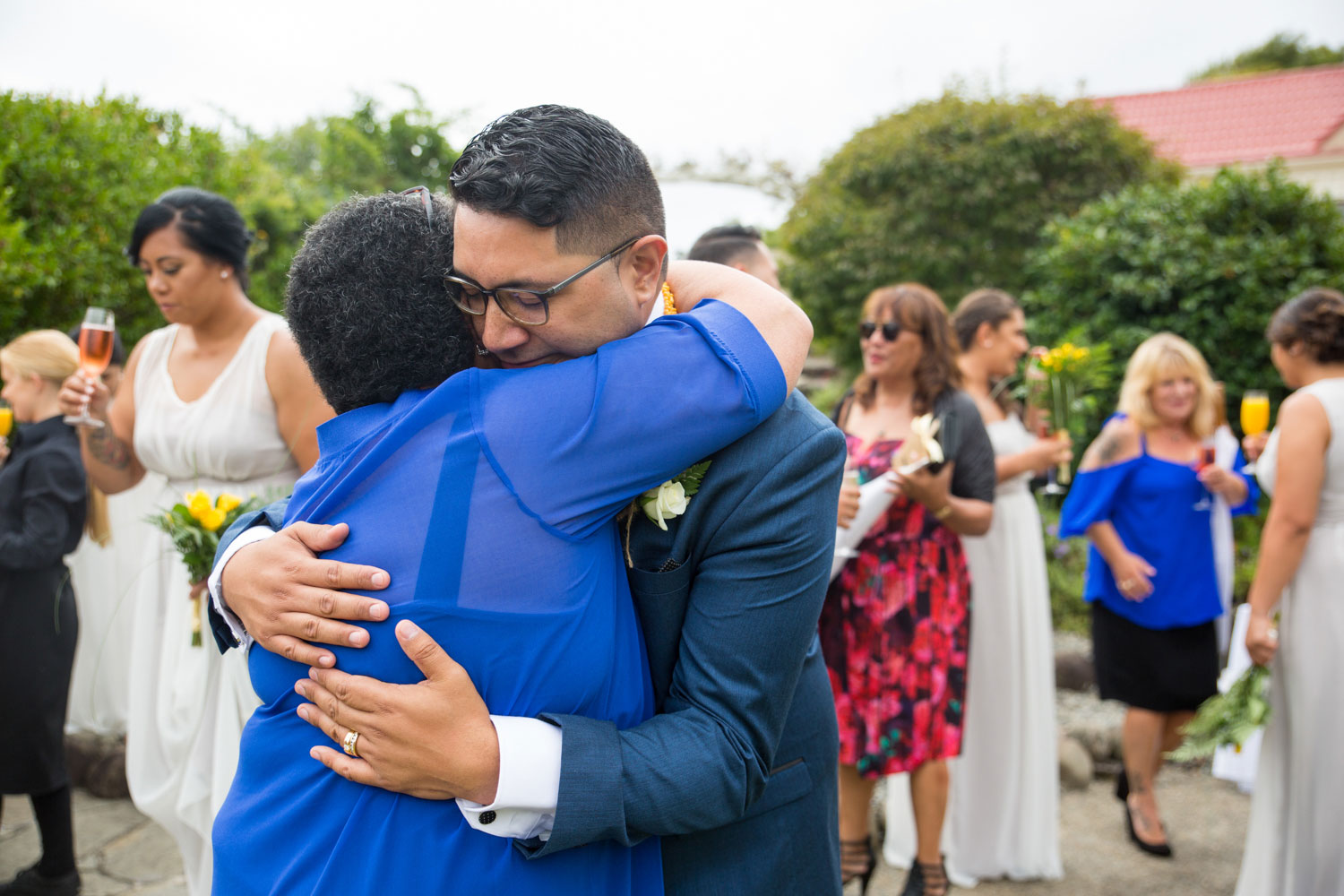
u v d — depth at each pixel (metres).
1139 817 3.25
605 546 1.06
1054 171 8.42
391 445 1.00
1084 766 3.74
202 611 2.07
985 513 2.63
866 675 2.61
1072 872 3.10
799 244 9.06
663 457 1.01
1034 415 3.63
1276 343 2.62
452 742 0.94
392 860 0.98
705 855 1.19
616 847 1.07
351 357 1.06
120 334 4.50
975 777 3.01
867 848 2.71
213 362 2.30
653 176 1.07
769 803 1.24
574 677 1.01
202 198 2.19
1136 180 8.41
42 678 2.68
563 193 0.96
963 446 2.66
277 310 5.60
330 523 1.04
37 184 4.13
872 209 8.74
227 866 1.06
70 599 2.84
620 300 1.04
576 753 0.97
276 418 2.27
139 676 2.30
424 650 0.94
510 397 0.99
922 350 2.74
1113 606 3.30
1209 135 14.22
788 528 1.08
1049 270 6.89
